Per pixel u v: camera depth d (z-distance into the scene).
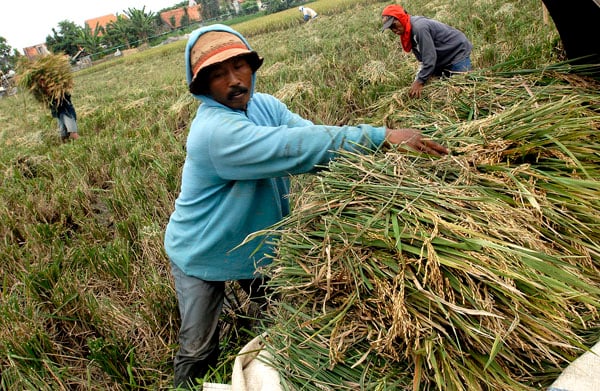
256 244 2.15
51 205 4.75
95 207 4.98
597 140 1.98
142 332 2.82
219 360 2.42
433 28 4.07
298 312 1.66
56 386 2.44
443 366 1.40
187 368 2.28
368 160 1.83
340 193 1.76
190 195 2.07
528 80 2.67
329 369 1.58
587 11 2.59
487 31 6.41
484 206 1.63
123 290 3.29
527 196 1.68
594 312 1.49
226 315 2.72
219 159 1.88
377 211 1.66
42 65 7.73
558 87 2.48
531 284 1.41
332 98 5.59
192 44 1.90
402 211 1.61
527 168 1.83
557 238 1.69
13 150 8.15
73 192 4.94
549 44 3.78
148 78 16.98
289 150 1.78
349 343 1.57
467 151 1.95
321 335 1.62
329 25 16.12
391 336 1.44
